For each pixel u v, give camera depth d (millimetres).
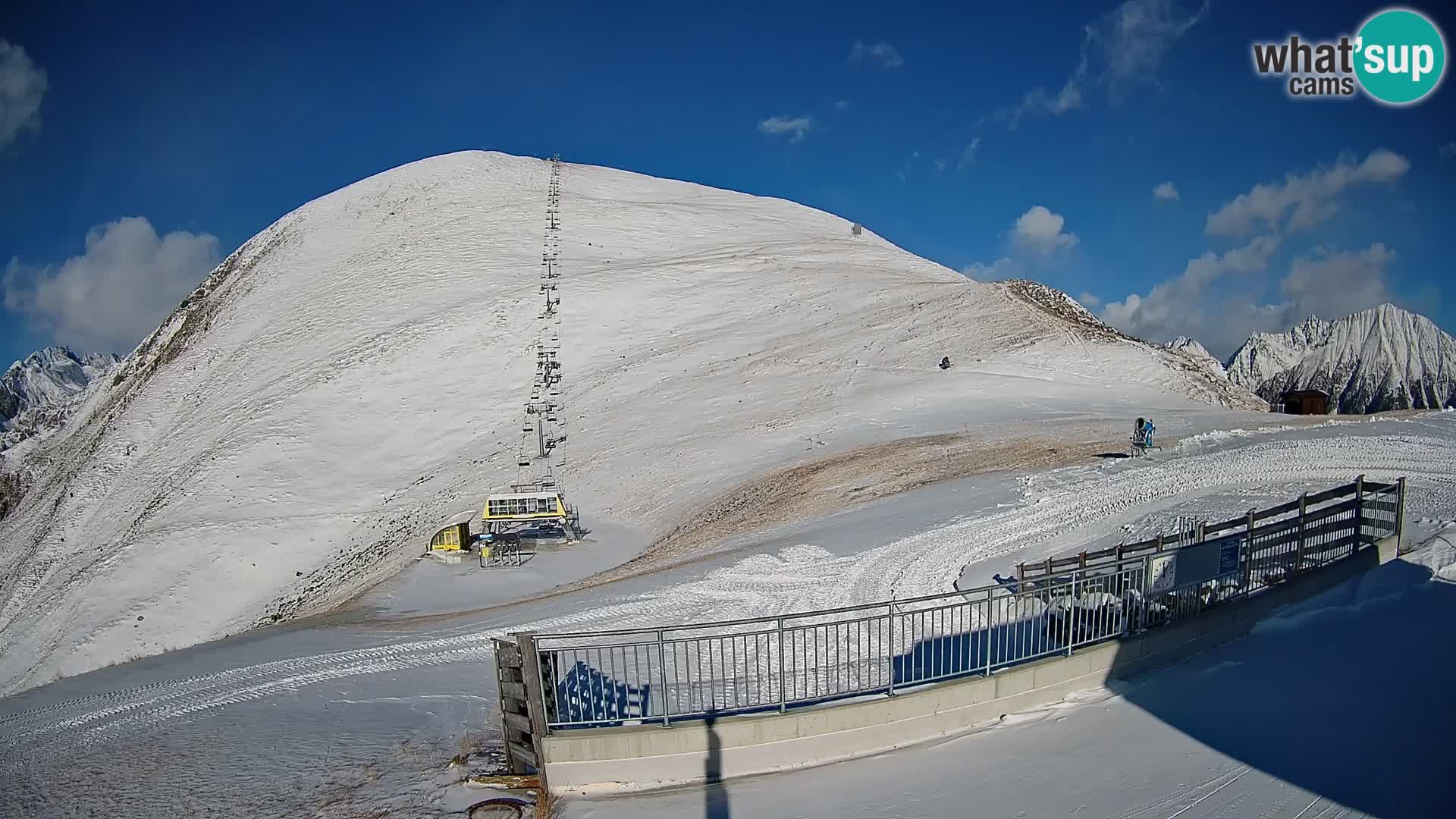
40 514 54531
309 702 14016
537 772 9164
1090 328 49219
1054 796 7254
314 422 49500
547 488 37562
